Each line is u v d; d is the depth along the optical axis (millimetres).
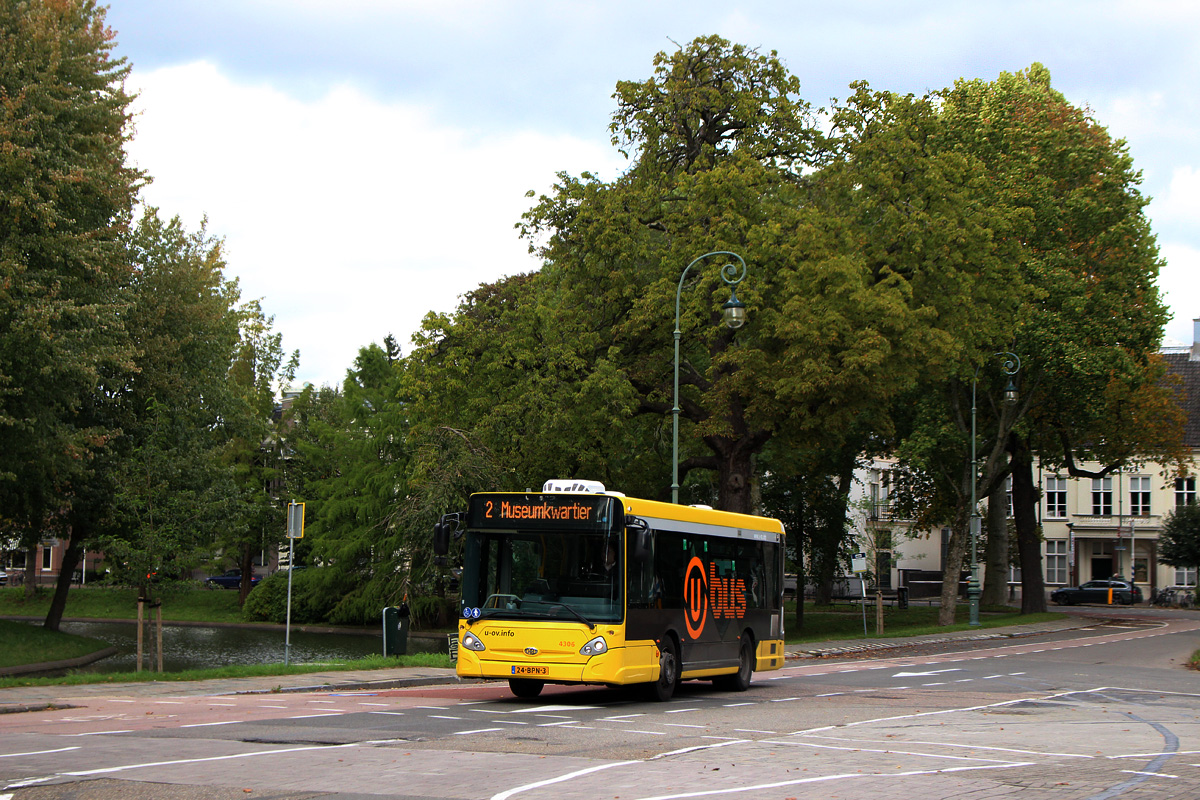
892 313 30094
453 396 34812
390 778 8648
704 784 8484
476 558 16234
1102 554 78938
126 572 26266
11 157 25781
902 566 81375
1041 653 30562
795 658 29594
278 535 64125
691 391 36688
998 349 41906
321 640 46062
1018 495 51906
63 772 8953
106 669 32406
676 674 17125
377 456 55281
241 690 18094
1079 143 43250
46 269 27328
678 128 35688
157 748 10516
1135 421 46594
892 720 13922
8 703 15570
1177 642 35219
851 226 32688
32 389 28266
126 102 29641
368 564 55344
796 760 9992
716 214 32562
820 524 52312
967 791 8266
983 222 35125
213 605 64375
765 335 31312
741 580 19781
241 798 7688
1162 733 12656
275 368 64875
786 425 32750
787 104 34562
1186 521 66312
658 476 40156
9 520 37938
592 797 7793
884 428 35188
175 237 36344
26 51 27406
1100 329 40969
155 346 34469
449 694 18047
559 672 15438
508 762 9609
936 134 35219
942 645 34562
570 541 15922
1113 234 41750
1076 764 9953
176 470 27406
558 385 33062
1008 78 46688
